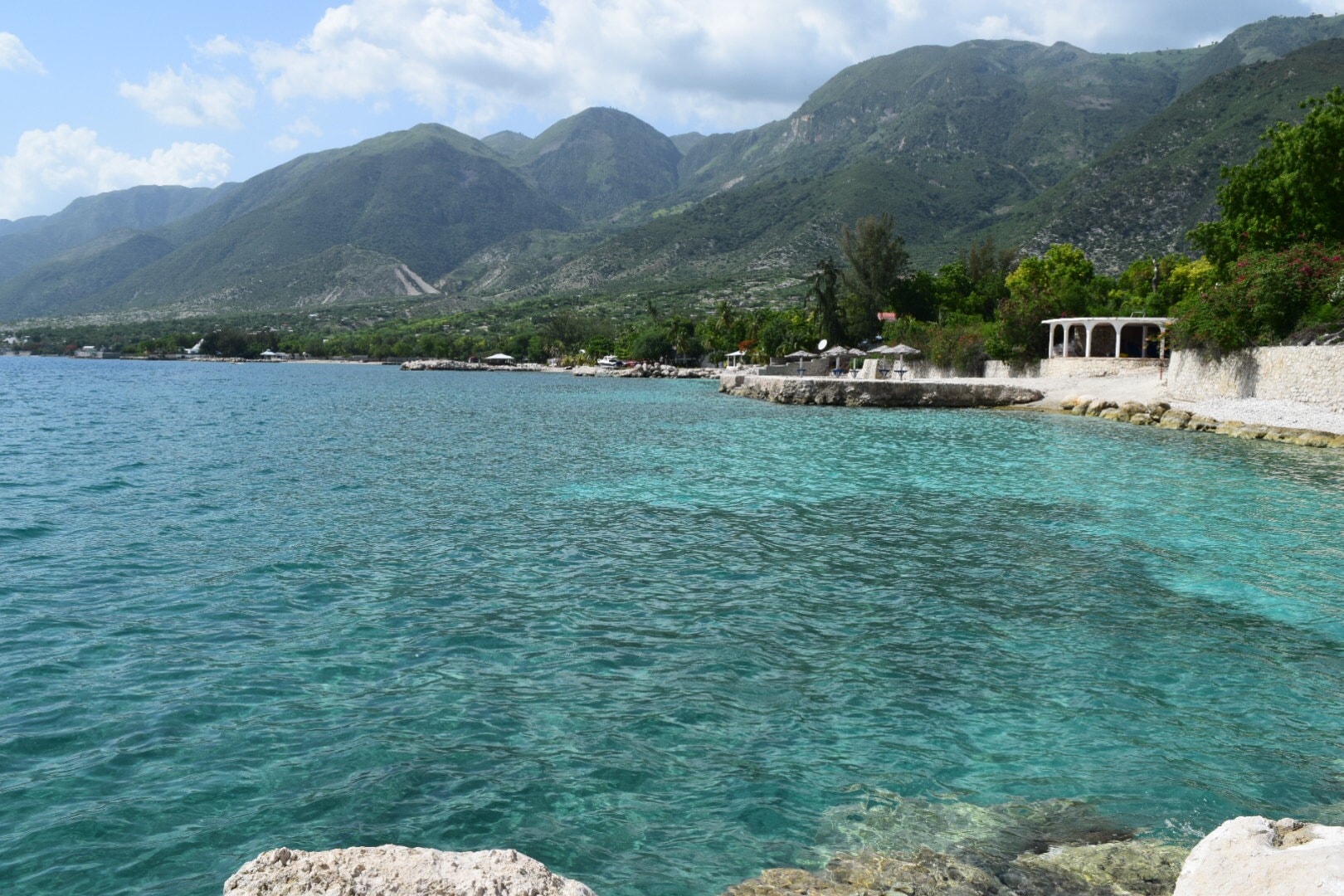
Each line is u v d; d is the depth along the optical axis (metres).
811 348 115.94
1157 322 63.53
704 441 39.41
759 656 11.94
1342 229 47.50
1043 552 18.11
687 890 6.66
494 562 16.94
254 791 8.12
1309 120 48.19
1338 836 5.68
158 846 7.20
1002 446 37.03
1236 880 5.16
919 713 10.16
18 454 32.72
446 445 37.62
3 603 13.87
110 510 21.67
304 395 81.31
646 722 9.79
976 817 7.87
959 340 82.75
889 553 17.94
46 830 7.40
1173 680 11.27
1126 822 7.79
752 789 8.32
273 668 11.29
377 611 13.77
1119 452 34.47
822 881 6.79
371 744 9.12
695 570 16.53
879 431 43.69
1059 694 10.77
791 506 23.08
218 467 29.73
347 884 4.70
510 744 9.17
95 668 11.20
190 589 14.82
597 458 33.03
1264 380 43.75
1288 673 11.55
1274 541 19.06
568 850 7.22
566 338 197.62
